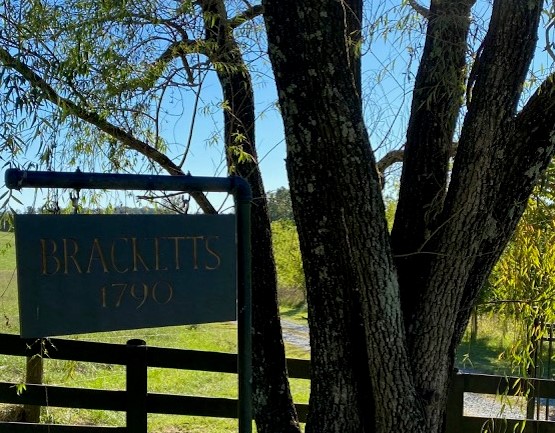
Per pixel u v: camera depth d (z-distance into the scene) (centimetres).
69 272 182
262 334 334
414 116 283
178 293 195
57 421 559
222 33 338
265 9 240
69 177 184
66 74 261
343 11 234
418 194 276
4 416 522
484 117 245
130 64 319
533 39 241
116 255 188
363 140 239
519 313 354
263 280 335
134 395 364
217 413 372
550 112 256
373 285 244
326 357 267
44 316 179
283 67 239
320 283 263
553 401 810
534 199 359
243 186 201
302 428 397
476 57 262
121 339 838
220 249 200
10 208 232
